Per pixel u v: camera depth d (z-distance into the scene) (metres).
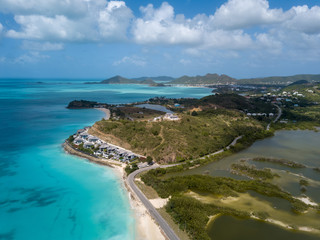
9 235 65.88
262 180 98.50
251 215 73.06
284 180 99.00
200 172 107.81
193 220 68.25
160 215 72.88
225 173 106.69
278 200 82.25
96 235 66.25
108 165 113.19
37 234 66.62
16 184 94.62
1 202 81.81
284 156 130.38
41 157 123.56
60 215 75.12
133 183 93.88
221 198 83.19
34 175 102.69
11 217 73.75
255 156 129.88
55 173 104.94
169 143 127.31
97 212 76.81
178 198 79.25
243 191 88.38
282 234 64.88
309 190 90.38
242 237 63.62
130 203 81.69
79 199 84.44
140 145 129.38
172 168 108.31
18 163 115.50
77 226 70.00
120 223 71.25
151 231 67.00
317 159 125.81
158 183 91.56
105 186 93.69
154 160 117.88
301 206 76.75
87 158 121.94
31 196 85.94
